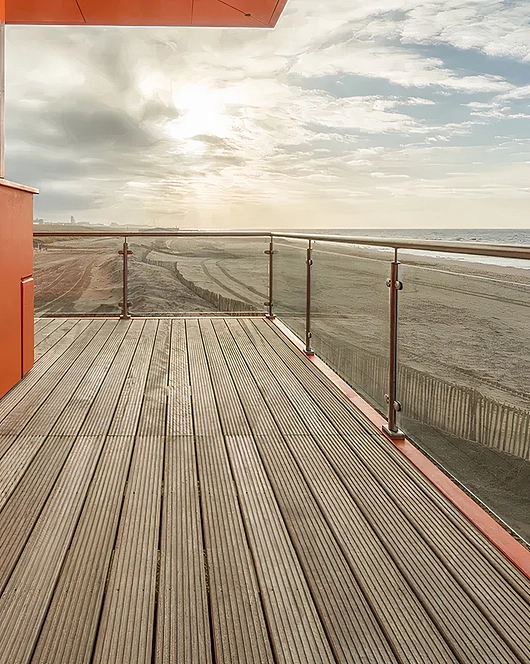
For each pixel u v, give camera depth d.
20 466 2.12
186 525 1.71
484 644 1.21
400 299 2.43
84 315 5.76
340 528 1.70
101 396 3.05
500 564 1.52
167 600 1.36
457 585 1.42
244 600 1.36
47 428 2.54
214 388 3.23
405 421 2.38
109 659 1.17
